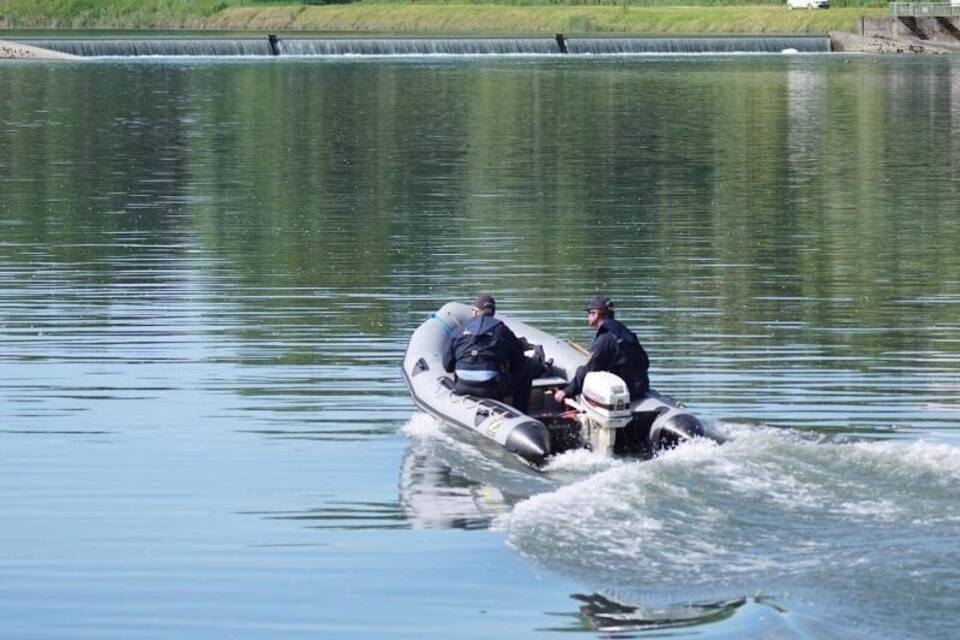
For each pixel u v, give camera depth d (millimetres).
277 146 95188
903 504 25078
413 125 109750
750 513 24828
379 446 32500
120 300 48156
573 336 43219
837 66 187000
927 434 33219
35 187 75562
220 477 30359
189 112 119812
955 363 39969
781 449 27844
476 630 22453
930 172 82062
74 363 39906
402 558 25500
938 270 53375
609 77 162625
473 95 137125
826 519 24469
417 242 59219
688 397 36500
